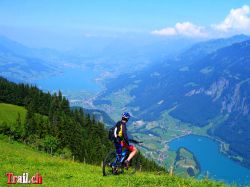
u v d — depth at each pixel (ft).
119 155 64.39
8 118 499.10
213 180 61.72
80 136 449.89
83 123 554.87
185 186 57.67
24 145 402.93
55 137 434.71
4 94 626.23
